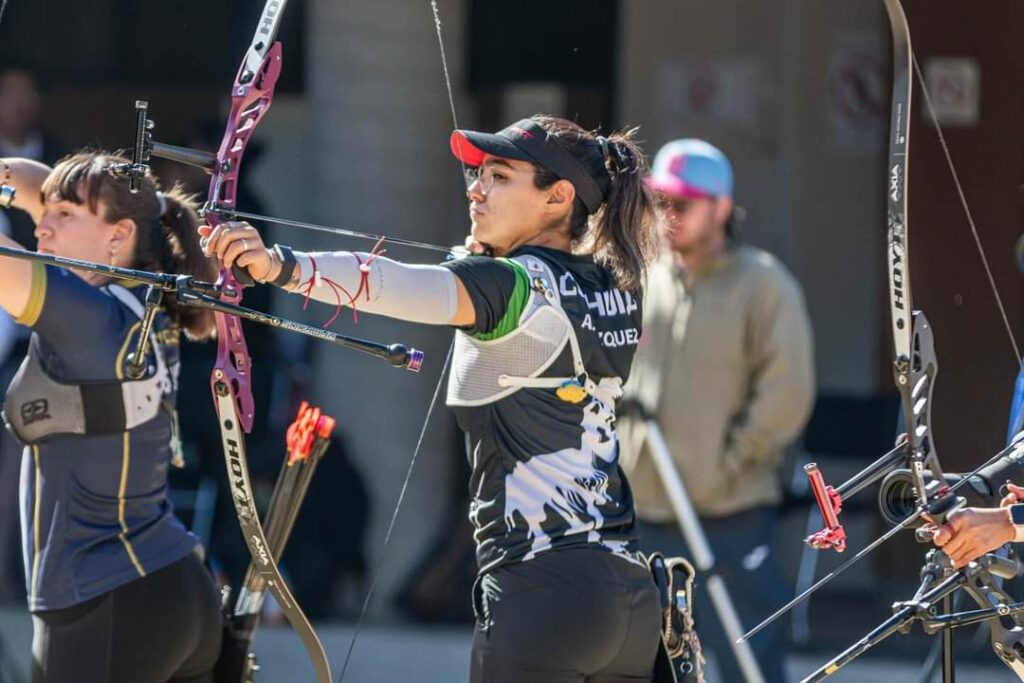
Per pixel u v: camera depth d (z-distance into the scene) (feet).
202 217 48.29
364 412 105.70
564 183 48.39
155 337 51.83
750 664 73.97
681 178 78.28
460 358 47.65
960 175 113.70
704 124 115.44
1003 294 113.19
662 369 79.10
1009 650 51.19
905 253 50.29
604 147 49.47
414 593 104.58
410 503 106.73
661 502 78.48
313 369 104.63
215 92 108.78
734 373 78.54
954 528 49.37
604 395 48.19
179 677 52.54
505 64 110.83
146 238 52.19
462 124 110.11
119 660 50.19
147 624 50.52
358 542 104.78
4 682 87.51
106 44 108.47
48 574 50.37
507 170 48.42
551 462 47.01
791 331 78.28
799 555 107.14
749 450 78.07
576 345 47.03
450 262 46.11
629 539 48.11
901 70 50.78
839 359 116.47
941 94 113.39
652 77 114.42
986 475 52.24
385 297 43.91
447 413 107.96
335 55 106.83
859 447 104.53
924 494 49.98
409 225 107.76
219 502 93.76
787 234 116.37
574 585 46.44
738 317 78.38
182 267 52.95
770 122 115.96
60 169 51.75
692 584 51.78
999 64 112.98
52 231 51.52
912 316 50.72
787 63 115.44
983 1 112.88
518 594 46.57
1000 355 113.09
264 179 107.14
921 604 50.21
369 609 104.42
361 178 107.24
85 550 50.37
